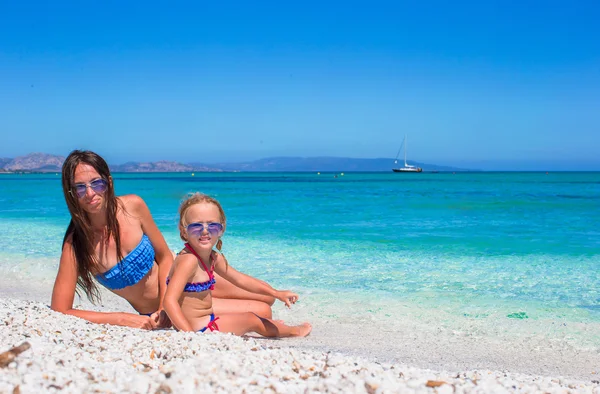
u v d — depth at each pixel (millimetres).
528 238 10852
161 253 4348
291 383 2318
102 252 3973
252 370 2451
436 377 2586
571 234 11484
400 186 46094
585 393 2535
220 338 3217
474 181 64188
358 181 68062
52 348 2725
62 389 2059
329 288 6430
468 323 4953
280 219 14812
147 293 4227
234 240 10570
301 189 39281
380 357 3889
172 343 3041
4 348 2652
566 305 5609
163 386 2111
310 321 5051
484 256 8703
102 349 2914
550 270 7535
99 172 3754
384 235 11328
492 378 2688
